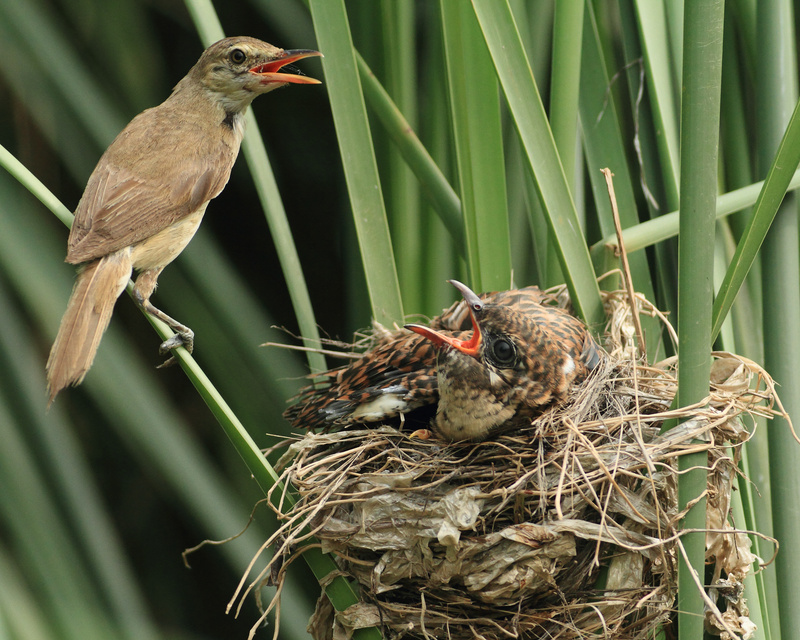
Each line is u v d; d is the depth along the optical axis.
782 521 5.51
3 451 6.76
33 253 7.37
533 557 4.71
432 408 6.01
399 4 6.71
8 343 7.08
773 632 5.66
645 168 6.46
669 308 6.36
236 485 9.58
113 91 9.34
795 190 5.75
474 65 5.75
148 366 10.69
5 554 6.60
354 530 4.88
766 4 5.99
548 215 5.54
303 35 8.81
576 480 4.78
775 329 5.67
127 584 7.04
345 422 5.73
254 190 10.92
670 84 6.06
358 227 6.00
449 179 6.87
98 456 10.66
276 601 4.84
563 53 5.93
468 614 4.98
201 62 5.90
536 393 5.30
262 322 7.93
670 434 4.61
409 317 6.85
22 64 8.19
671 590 5.00
